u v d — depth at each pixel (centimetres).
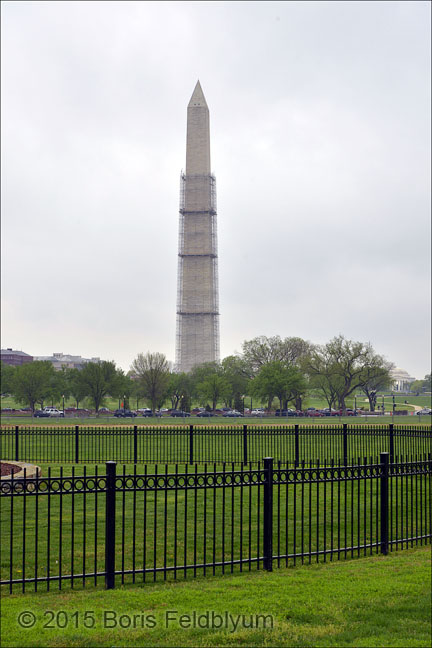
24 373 9669
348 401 16850
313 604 880
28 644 744
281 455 3072
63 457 3002
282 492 1847
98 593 935
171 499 1716
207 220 16588
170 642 753
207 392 10362
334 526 1437
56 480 948
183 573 1067
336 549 1252
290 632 782
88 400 10631
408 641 754
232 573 1046
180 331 16475
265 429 3044
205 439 4078
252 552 1210
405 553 1195
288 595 919
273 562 1142
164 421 7031
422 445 3631
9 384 10069
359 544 1190
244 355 12250
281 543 1284
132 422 6619
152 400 9888
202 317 16425
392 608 863
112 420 7269
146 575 1054
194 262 16550
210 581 1002
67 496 1770
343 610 856
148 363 10050
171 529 1376
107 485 964
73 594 934
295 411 10056
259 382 9975
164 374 9906
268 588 953
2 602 894
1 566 1112
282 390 9931
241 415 9475
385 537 1185
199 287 16500
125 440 4044
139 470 2327
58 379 10000
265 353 12156
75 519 1488
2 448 3434
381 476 1184
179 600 897
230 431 2880
